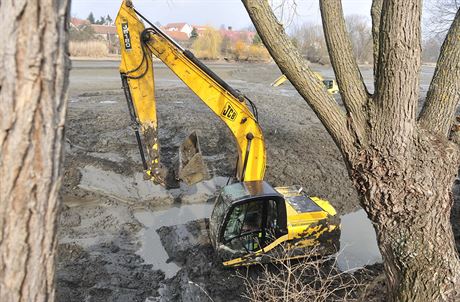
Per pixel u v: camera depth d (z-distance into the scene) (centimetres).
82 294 734
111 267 816
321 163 1382
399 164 390
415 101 374
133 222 990
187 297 735
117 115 1753
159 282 780
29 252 187
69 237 906
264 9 388
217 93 863
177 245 891
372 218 430
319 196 1178
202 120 1758
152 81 851
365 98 396
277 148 1494
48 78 177
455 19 406
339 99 2294
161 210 1062
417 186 393
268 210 774
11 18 166
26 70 171
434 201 399
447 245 418
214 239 801
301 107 2250
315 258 816
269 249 777
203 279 778
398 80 360
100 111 1817
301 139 1603
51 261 199
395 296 443
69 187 1084
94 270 801
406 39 348
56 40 177
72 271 794
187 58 847
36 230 187
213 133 1614
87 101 2117
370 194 411
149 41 834
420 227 407
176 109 1975
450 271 419
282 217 771
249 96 2522
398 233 416
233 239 771
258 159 892
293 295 592
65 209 1007
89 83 2744
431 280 415
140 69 838
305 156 1438
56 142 186
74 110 1822
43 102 177
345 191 1211
